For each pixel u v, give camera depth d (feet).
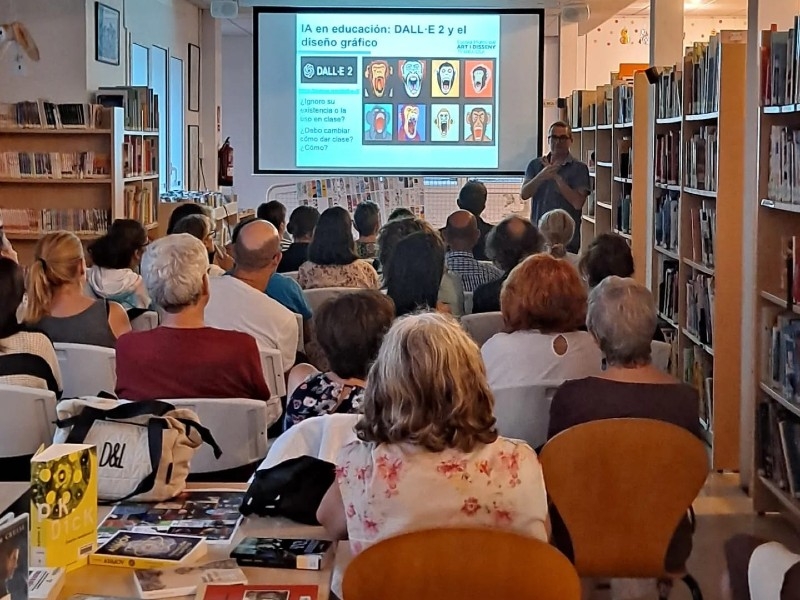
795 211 11.85
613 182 26.78
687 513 8.57
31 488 5.74
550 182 25.77
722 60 14.89
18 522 4.75
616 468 7.73
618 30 44.32
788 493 12.88
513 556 5.16
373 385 5.98
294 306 13.78
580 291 9.80
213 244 18.44
